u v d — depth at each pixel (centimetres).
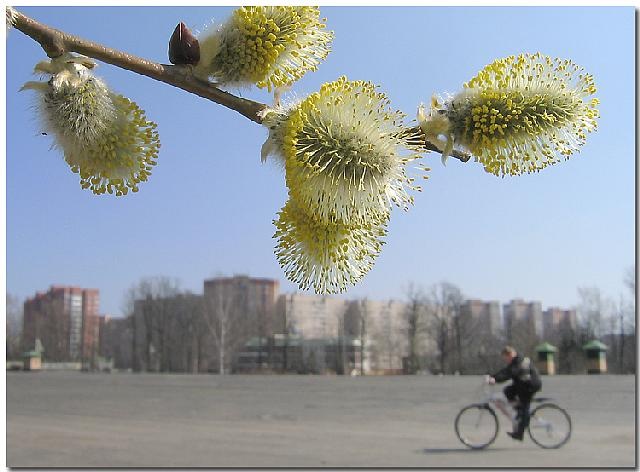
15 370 10138
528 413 1571
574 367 7812
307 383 5241
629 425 1961
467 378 6338
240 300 11169
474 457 1483
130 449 1688
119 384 5081
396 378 6538
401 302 11819
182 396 3575
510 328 8975
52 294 13388
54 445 1766
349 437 1845
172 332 9956
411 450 1600
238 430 2034
